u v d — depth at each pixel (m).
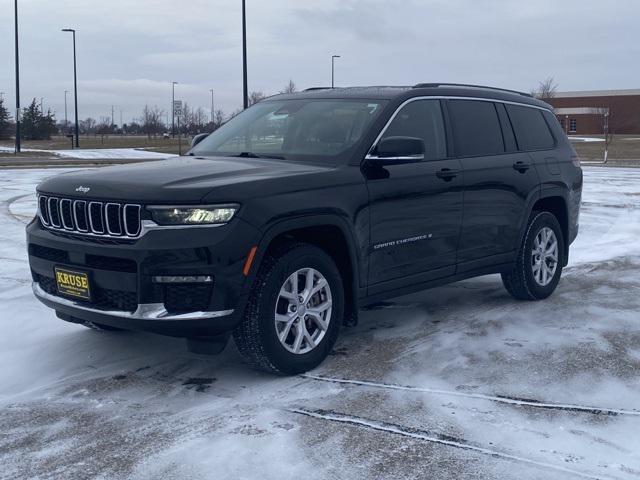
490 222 6.07
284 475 3.41
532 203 6.51
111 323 4.38
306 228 4.73
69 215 4.58
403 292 5.42
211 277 4.17
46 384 4.60
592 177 22.75
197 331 4.23
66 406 4.25
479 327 5.89
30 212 12.43
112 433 3.88
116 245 4.27
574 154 7.39
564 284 7.55
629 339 5.57
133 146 52.59
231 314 4.26
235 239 4.21
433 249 5.56
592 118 89.38
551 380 4.68
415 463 3.53
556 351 5.27
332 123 5.40
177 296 4.21
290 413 4.13
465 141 5.95
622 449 3.71
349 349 5.30
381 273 5.18
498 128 6.40
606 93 89.75
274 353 4.53
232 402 4.30
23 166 27.17
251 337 4.46
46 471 3.47
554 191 6.82
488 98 6.43
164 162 5.26
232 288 4.22
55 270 4.62
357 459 3.57
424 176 5.41
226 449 3.68
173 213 4.17
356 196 4.90
